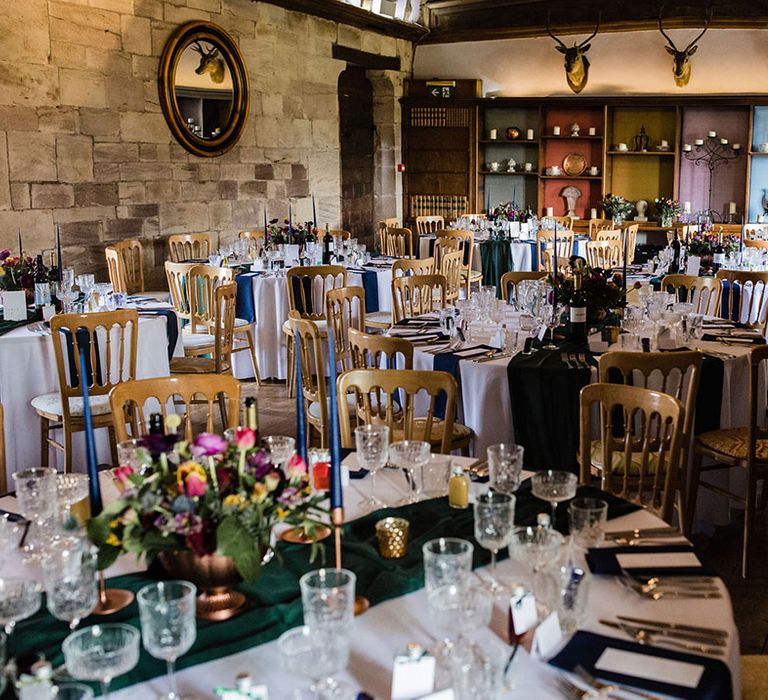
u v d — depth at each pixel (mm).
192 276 6668
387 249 11398
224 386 3262
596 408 4098
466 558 1777
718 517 4332
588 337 4809
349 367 5926
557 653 1704
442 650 1715
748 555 3873
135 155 8609
